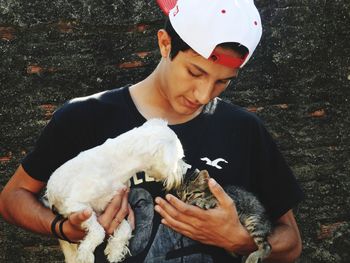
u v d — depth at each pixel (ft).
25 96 6.77
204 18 3.58
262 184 4.17
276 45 6.99
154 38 6.88
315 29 7.02
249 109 7.03
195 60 3.60
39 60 6.76
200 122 4.00
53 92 6.79
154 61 6.88
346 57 7.07
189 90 3.71
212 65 3.59
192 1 3.66
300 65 7.04
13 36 6.74
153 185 3.91
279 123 7.06
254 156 4.10
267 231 4.08
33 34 6.75
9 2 6.69
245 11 3.68
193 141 3.96
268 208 4.24
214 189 3.66
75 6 6.76
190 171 3.93
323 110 7.11
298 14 6.99
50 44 6.77
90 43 6.80
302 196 4.24
